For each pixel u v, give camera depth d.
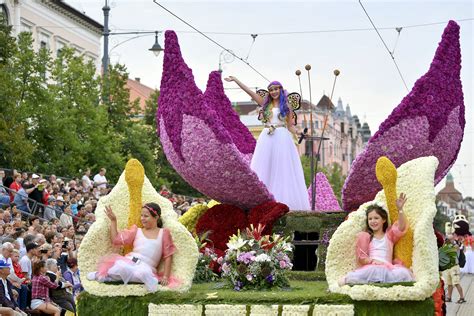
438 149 11.55
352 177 11.41
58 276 14.02
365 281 9.24
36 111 26.61
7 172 20.86
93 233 9.84
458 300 20.06
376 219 9.52
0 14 28.00
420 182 9.65
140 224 10.09
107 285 9.55
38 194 19.27
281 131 12.68
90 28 45.38
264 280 10.12
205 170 11.66
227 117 13.98
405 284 9.08
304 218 11.65
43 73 27.33
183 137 11.66
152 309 9.38
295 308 9.11
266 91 12.89
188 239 9.74
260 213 11.74
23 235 15.65
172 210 10.13
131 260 9.59
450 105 11.56
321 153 59.06
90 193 23.02
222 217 12.04
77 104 28.66
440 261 11.38
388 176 9.74
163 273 9.77
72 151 27.50
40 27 39.31
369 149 11.31
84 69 29.34
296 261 12.31
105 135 29.33
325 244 11.55
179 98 11.70
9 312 11.97
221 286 10.32
